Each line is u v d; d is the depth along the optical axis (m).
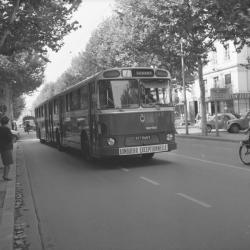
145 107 14.89
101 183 12.09
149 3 33.69
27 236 7.19
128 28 39.75
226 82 50.53
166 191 10.27
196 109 59.38
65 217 8.38
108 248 6.29
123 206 8.96
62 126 22.62
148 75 15.03
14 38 18.69
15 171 15.12
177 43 32.31
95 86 14.77
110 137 14.55
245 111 48.22
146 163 15.76
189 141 27.78
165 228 7.12
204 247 6.06
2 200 9.77
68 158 20.08
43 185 12.45
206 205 8.56
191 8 25.34
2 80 41.44
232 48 48.81
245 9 19.36
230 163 14.73
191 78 48.41
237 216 7.60
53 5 19.81
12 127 56.38
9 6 17.47
